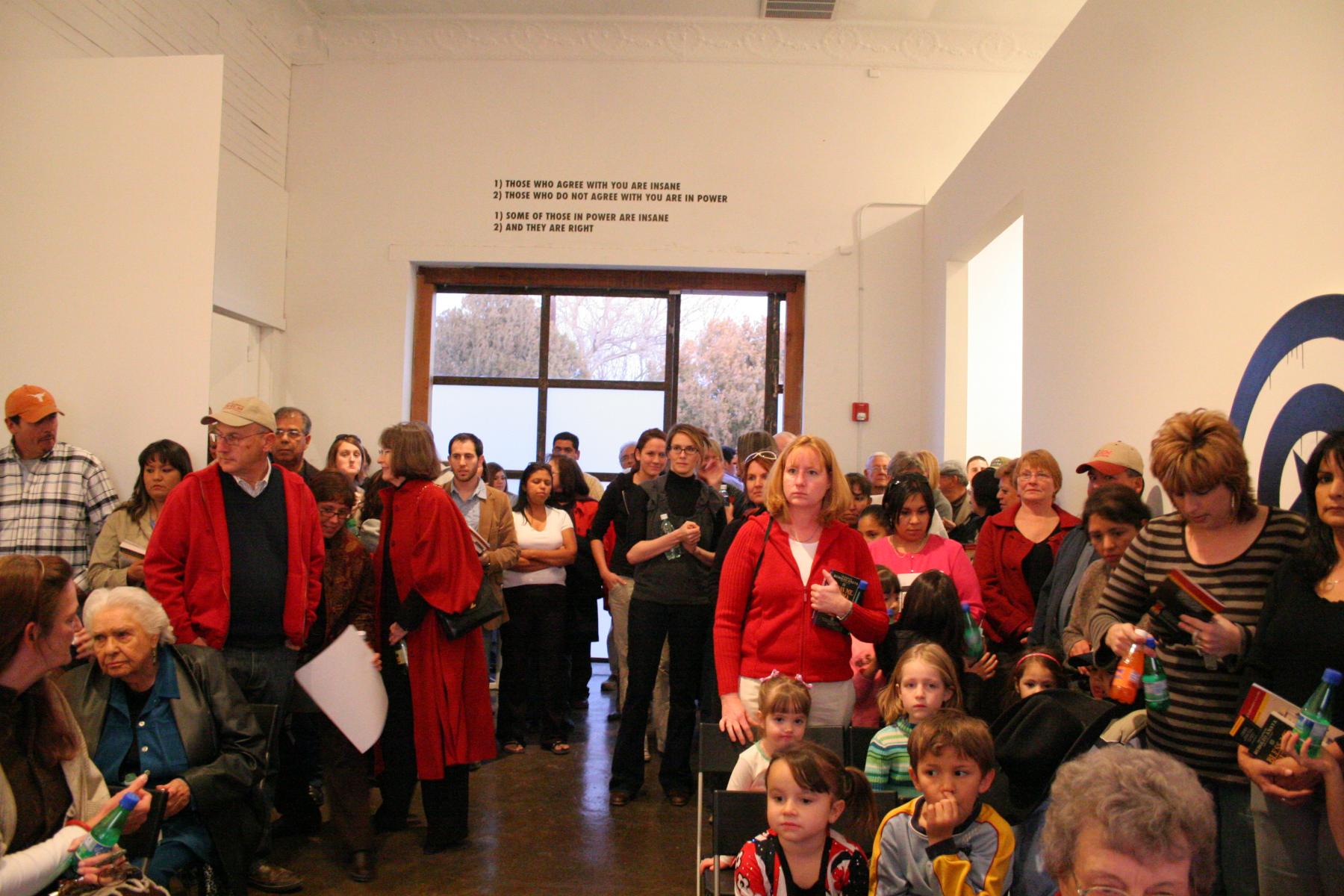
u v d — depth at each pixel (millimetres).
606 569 4949
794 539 2996
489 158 7703
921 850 2098
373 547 4176
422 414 7789
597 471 7902
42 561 2053
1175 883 1173
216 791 2660
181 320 4562
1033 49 7566
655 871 3383
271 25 7371
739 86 7684
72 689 2695
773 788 2172
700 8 7453
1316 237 2736
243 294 6953
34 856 1949
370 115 7730
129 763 2695
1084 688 2754
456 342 7914
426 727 3471
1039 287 5027
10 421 4109
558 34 7699
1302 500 2756
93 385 4570
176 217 4602
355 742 3131
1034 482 3873
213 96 4633
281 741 3697
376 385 7602
